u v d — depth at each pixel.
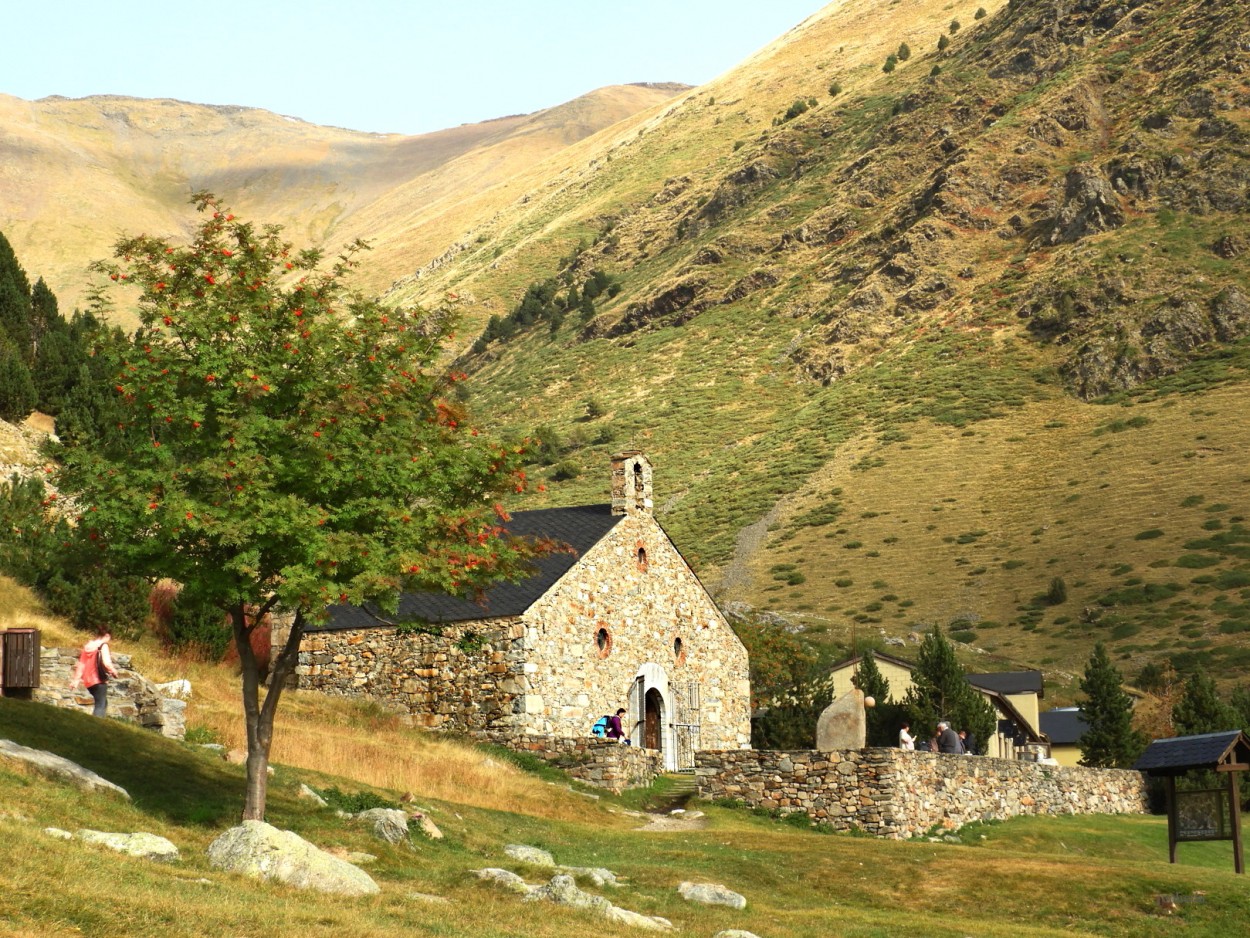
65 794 19.55
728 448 153.25
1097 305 151.62
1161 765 33.62
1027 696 64.81
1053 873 27.84
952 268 178.25
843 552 115.50
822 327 179.00
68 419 52.16
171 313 21.73
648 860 26.59
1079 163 182.12
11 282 59.25
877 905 25.48
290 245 23.56
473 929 16.89
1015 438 131.12
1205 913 26.11
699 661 47.56
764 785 37.41
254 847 18.03
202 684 35.94
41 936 13.04
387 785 29.89
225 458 21.09
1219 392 127.75
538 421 183.88
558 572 42.03
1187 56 196.75
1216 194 164.62
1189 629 89.06
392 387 22.91
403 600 42.56
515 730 39.59
